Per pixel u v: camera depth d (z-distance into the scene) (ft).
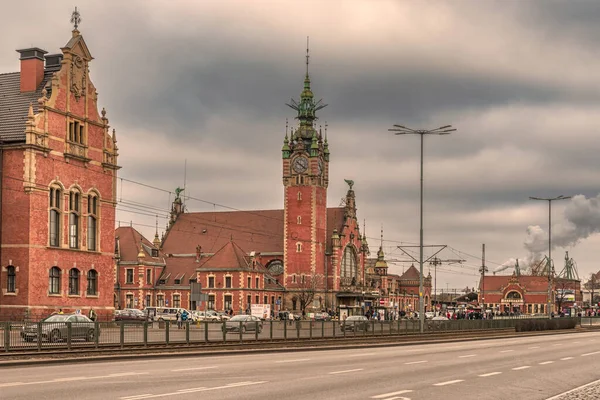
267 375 94.58
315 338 190.60
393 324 228.84
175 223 526.98
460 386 86.17
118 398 69.72
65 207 252.01
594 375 103.40
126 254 476.95
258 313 299.99
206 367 106.01
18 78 259.80
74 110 257.75
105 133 271.69
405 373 101.04
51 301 244.83
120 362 116.88
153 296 477.36
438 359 130.41
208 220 526.57
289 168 505.66
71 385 79.97
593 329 375.04
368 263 592.19
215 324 160.97
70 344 130.41
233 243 472.44
